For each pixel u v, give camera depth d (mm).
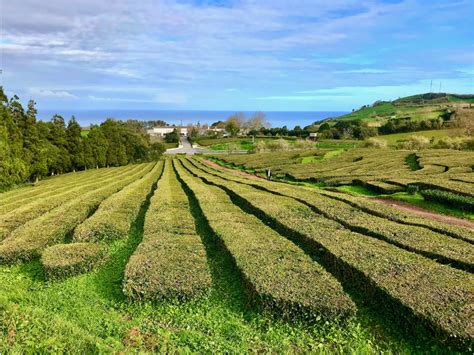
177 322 7703
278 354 6523
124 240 13266
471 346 5973
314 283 8047
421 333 6578
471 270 8789
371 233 11695
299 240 11711
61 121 53062
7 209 17688
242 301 8516
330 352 6570
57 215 15102
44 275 9844
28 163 35969
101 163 60688
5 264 11000
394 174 27391
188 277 8719
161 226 13039
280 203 16562
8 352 5750
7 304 7531
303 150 60312
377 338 7008
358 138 91312
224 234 11695
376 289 7750
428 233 11398
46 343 6020
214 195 19312
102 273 10383
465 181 21188
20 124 37438
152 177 34719
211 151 99000
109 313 8086
